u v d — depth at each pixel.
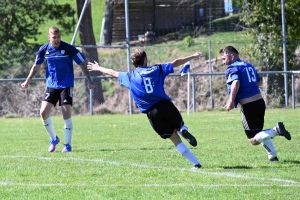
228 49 22.03
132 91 20.28
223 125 40.53
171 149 26.97
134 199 15.57
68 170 20.58
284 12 58.34
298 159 22.67
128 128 39.94
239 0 65.75
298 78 62.78
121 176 19.22
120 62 68.94
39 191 16.80
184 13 98.31
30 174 19.88
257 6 63.03
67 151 26.77
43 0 76.00
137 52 20.34
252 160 22.59
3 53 64.06
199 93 63.53
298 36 63.34
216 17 99.12
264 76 62.19
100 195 16.09
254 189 16.62
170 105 20.09
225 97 63.28
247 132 22.14
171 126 20.19
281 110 55.47
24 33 75.75
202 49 76.31
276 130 21.41
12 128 42.00
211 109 59.84
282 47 61.97
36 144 30.72
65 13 78.00
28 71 63.78
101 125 43.06
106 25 88.31
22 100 59.94
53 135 27.08
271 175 18.97
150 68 20.12
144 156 24.42
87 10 70.62
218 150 26.20
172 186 17.31
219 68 66.69
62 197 15.91
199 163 20.78
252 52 63.91
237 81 21.41
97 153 25.86
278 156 23.64
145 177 19.02
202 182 17.88
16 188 17.31
